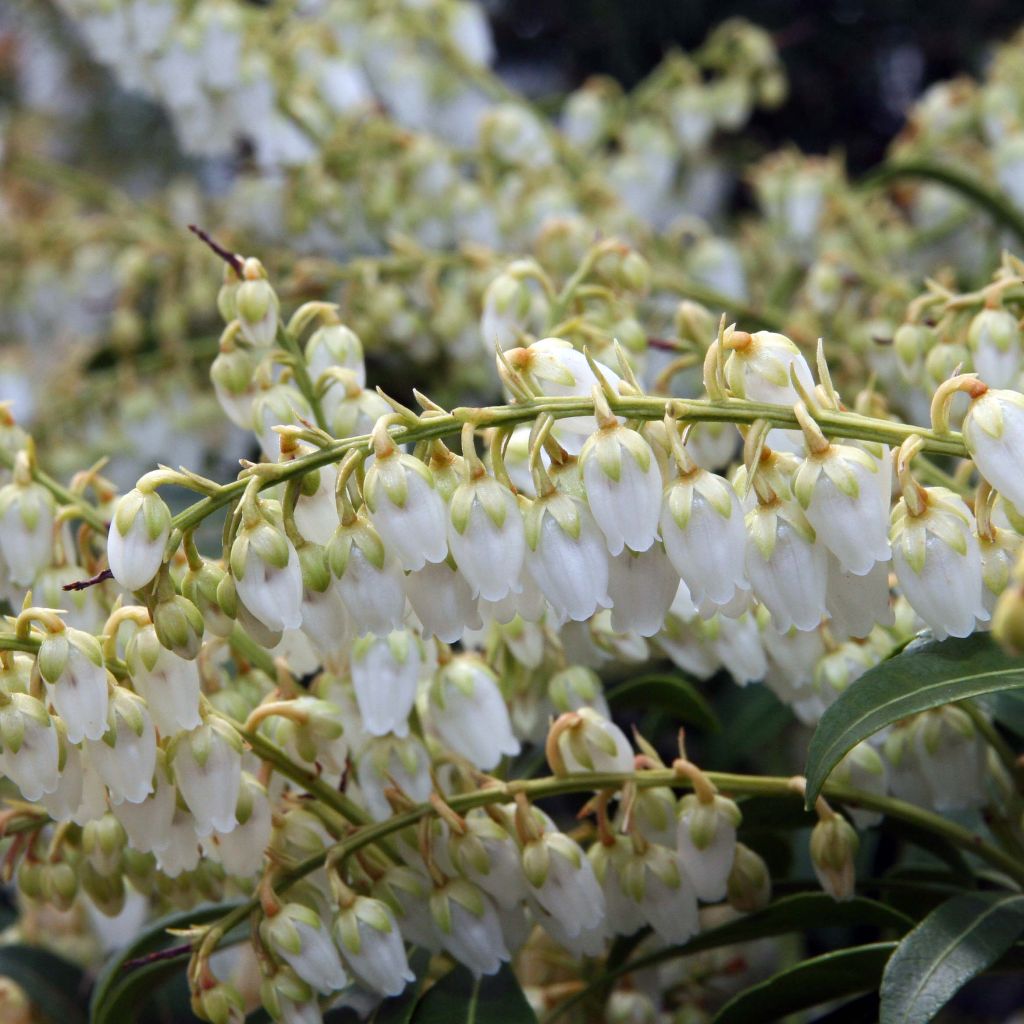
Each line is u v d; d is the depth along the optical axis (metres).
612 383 0.29
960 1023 0.56
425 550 0.28
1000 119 0.46
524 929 0.31
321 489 0.29
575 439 0.29
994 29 0.65
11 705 0.29
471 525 0.28
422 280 0.40
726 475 0.35
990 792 0.32
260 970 0.30
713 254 0.46
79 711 0.29
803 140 0.69
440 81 0.52
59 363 0.54
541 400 0.29
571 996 0.33
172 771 0.30
